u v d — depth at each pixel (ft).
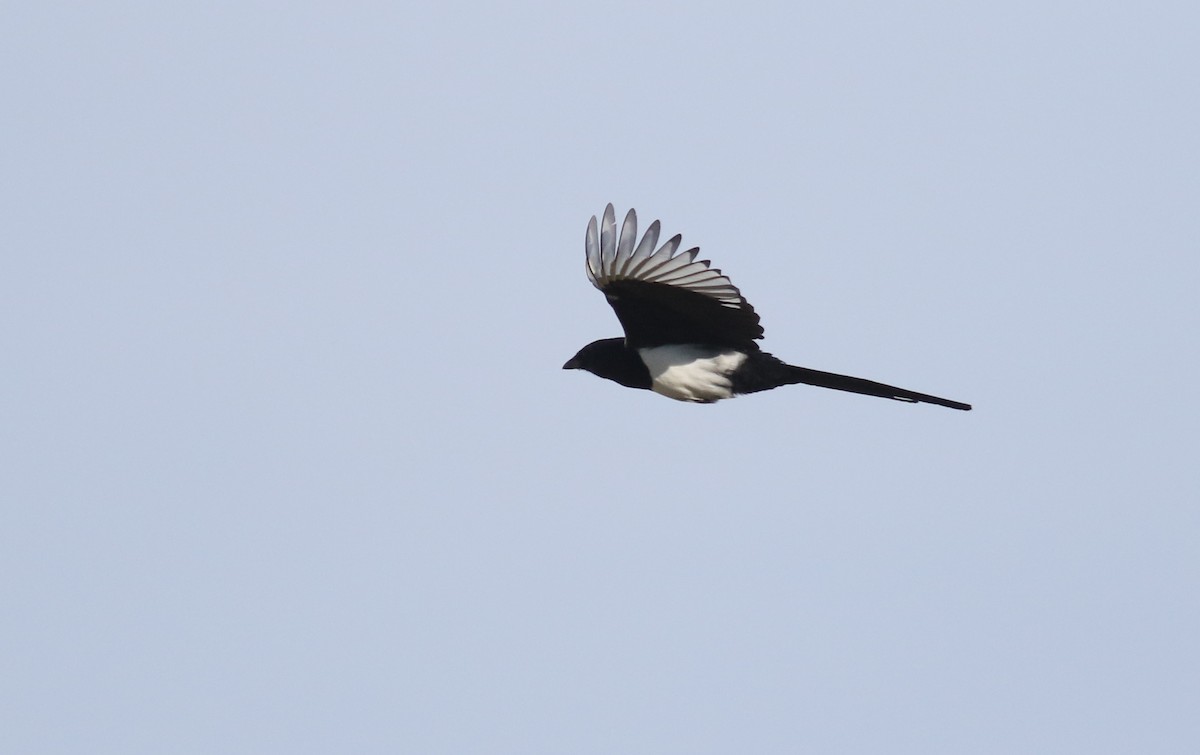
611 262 48.73
